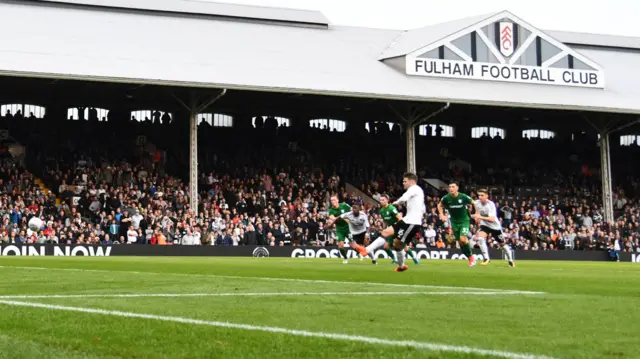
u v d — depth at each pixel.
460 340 6.28
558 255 44.88
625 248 49.22
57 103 47.22
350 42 49.25
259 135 51.88
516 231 47.34
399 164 54.28
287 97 47.56
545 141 58.03
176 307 8.54
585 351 5.79
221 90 41.00
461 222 25.28
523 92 47.09
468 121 55.44
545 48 49.00
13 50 38.59
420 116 45.47
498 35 47.81
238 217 42.56
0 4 43.41
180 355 5.52
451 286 13.09
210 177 47.19
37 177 44.91
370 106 50.31
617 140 59.22
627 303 9.45
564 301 9.72
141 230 39.94
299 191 47.06
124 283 12.69
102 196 42.31
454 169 54.47
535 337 6.49
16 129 46.28
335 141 53.69
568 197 54.88
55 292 10.58
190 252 38.44
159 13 46.84
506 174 55.34
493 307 8.87
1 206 39.16
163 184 45.50
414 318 7.74
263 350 5.73
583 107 46.44
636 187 57.75
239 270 19.50
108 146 48.44
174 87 41.12
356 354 5.58
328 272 18.66
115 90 44.81
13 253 35.72
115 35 42.94
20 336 6.32
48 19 42.97
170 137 50.28
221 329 6.75
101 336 6.33
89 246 36.72
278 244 42.16
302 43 47.50
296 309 8.45
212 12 47.94
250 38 46.59
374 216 46.97
